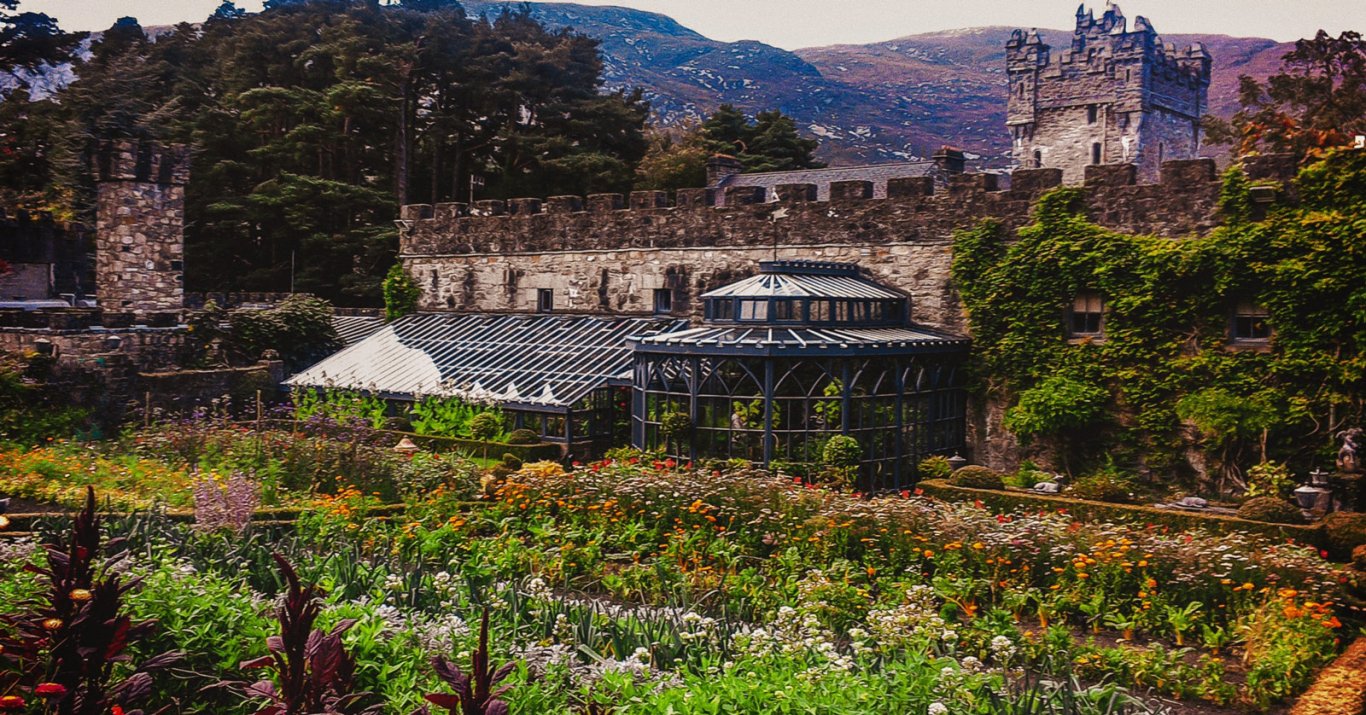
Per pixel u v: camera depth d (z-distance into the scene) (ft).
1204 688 35.14
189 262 165.07
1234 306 79.56
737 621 36.76
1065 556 43.34
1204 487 80.28
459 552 48.49
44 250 132.77
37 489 61.52
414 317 128.57
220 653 28.55
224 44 194.59
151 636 26.81
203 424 78.33
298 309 119.14
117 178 107.04
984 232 90.74
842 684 27.17
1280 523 58.03
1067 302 87.25
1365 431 73.20
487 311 124.06
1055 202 86.89
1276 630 36.81
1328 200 75.00
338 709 21.35
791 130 214.07
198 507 45.88
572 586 45.34
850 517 47.98
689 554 47.75
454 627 30.99
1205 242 79.66
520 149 181.98
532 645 31.01
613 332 108.17
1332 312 74.59
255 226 170.09
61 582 22.30
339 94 165.68
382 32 185.26
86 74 170.60
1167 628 40.91
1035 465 84.38
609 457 86.89
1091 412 84.48
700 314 107.55
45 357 92.12
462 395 97.09
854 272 96.89
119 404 96.58
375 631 28.58
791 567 45.24
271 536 46.65
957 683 27.86
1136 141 170.91
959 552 44.83
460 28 189.57
